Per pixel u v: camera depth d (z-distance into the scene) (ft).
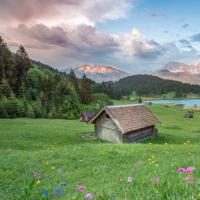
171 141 121.70
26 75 340.59
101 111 116.37
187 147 64.28
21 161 47.60
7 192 26.76
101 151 56.54
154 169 23.66
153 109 451.12
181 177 14.21
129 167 40.52
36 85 341.82
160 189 12.16
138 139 117.29
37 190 21.49
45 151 59.21
